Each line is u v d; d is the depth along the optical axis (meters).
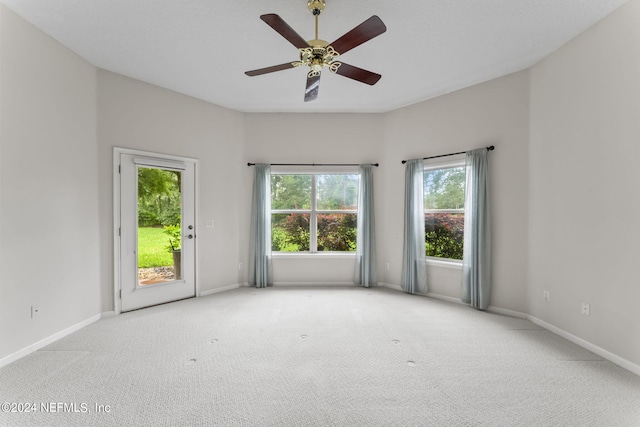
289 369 2.29
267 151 4.85
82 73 3.15
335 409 1.84
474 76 3.60
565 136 2.90
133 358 2.46
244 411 1.82
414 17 2.51
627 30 2.33
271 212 5.00
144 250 3.77
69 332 2.95
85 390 2.02
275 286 4.84
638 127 2.26
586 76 2.68
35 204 2.64
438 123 4.20
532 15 2.48
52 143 2.80
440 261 4.23
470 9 2.41
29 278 2.58
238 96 4.20
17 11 2.44
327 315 3.49
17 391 2.01
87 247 3.20
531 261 3.34
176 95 4.04
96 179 3.32
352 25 2.63
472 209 3.74
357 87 3.91
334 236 5.01
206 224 4.38
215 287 4.49
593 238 2.61
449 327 3.14
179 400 1.91
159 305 3.85
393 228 4.74
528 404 1.89
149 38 2.82
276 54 3.12
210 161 4.42
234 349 2.62
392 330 3.05
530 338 2.88
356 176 4.99
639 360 2.25
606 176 2.50
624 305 2.36
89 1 2.32
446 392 2.01
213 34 2.77
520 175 3.45
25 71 2.55
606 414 1.80
